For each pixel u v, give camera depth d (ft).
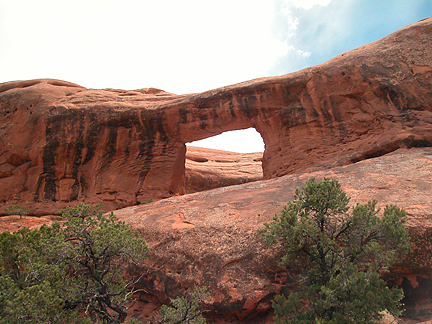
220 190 37.76
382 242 19.93
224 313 22.38
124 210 37.22
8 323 16.55
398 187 27.09
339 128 47.80
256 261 23.80
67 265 21.89
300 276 21.25
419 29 45.52
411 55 44.37
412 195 25.25
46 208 57.16
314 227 19.74
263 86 52.47
